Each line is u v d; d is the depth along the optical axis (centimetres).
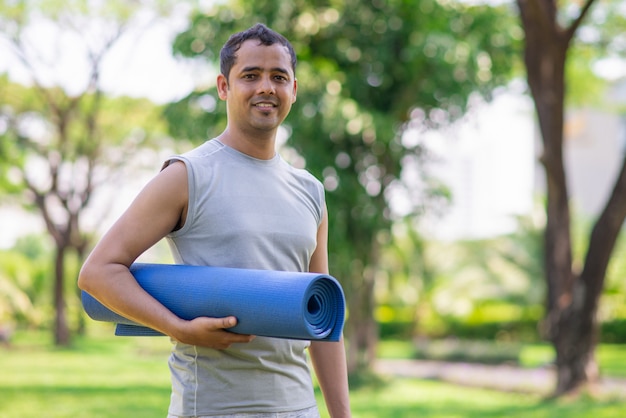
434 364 2364
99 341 3259
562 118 1288
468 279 3319
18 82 2605
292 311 252
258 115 285
